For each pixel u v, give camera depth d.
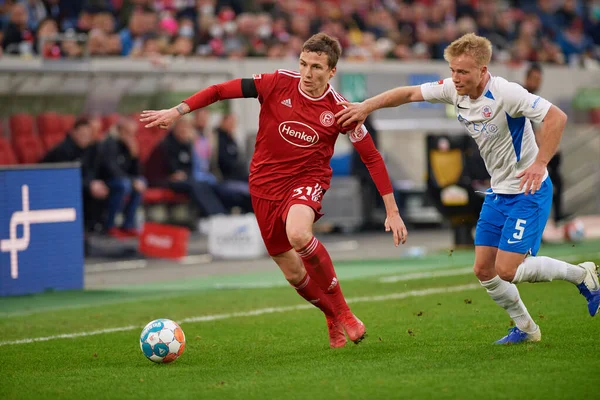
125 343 23.34
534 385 15.94
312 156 20.02
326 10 68.25
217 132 56.34
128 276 40.50
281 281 37.56
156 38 58.22
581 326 22.56
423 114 62.69
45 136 51.75
